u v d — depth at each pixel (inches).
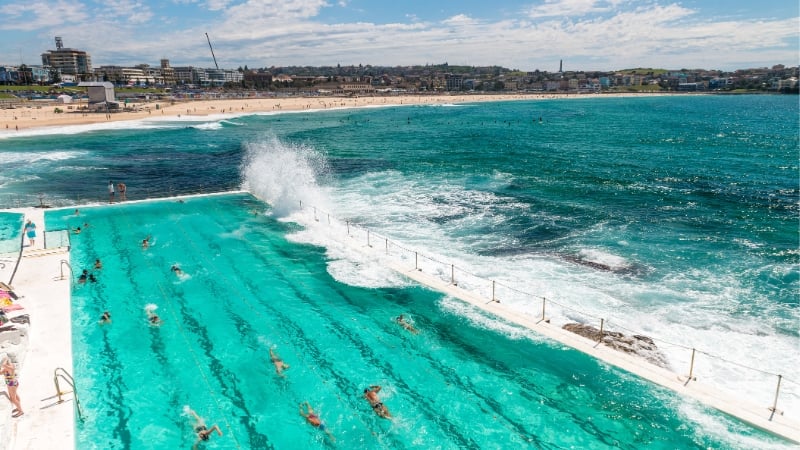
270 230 1052.5
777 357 574.2
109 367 553.6
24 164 1888.5
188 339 618.5
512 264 862.5
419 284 778.2
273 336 629.9
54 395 488.4
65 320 638.5
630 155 2197.3
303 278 804.6
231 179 1627.7
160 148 2369.6
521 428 467.2
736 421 463.8
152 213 1181.1
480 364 568.1
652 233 1035.3
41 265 829.2
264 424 472.1
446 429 466.6
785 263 863.7
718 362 560.1
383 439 453.1
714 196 1380.4
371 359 580.4
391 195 1376.7
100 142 2588.6
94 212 1188.5
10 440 422.0
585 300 720.3
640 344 595.8
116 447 437.1
